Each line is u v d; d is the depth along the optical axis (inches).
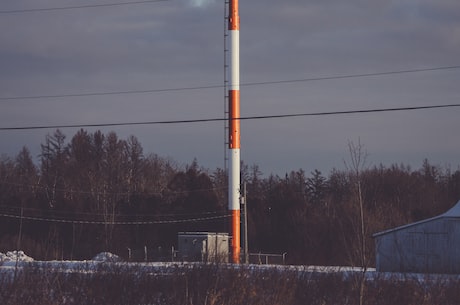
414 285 1339.8
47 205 5649.6
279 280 1353.3
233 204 3954.2
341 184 6717.5
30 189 6550.2
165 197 5526.6
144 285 1358.3
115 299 1328.7
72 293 1312.7
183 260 1839.3
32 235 5315.0
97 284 1334.9
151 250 4589.1
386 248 2994.6
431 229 2984.7
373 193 5022.1
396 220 4052.7
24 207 5442.9
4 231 5388.8
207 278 1304.1
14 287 1250.6
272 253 4874.5
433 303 1310.3
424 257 2957.7
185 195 5472.4
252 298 1273.4
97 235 5201.8
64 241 5167.3
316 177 7017.7
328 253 3860.7
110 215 5462.6
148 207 5438.0
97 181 6756.9
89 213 5580.7
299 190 6781.5
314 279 1423.5
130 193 6363.2
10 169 7411.4
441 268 2800.2
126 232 5280.5
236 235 3961.6
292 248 4643.2
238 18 3971.5
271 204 5305.1
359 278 1178.6
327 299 1360.7
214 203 5339.6
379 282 1342.3
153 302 1343.5
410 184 5900.6
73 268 1496.1
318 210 5295.3
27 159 7628.0
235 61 3949.3
